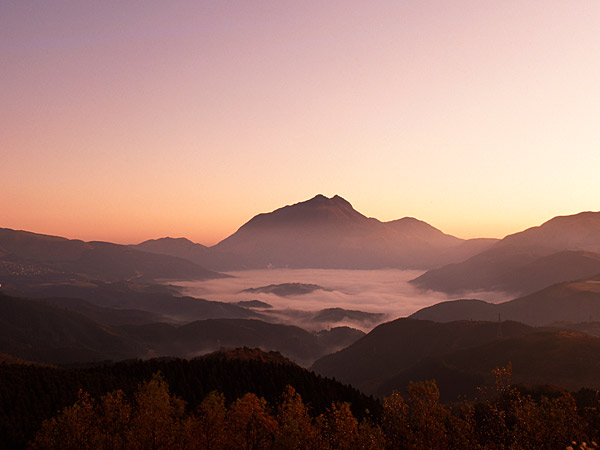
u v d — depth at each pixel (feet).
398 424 138.41
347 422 137.39
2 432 251.60
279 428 143.84
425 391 139.74
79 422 158.81
